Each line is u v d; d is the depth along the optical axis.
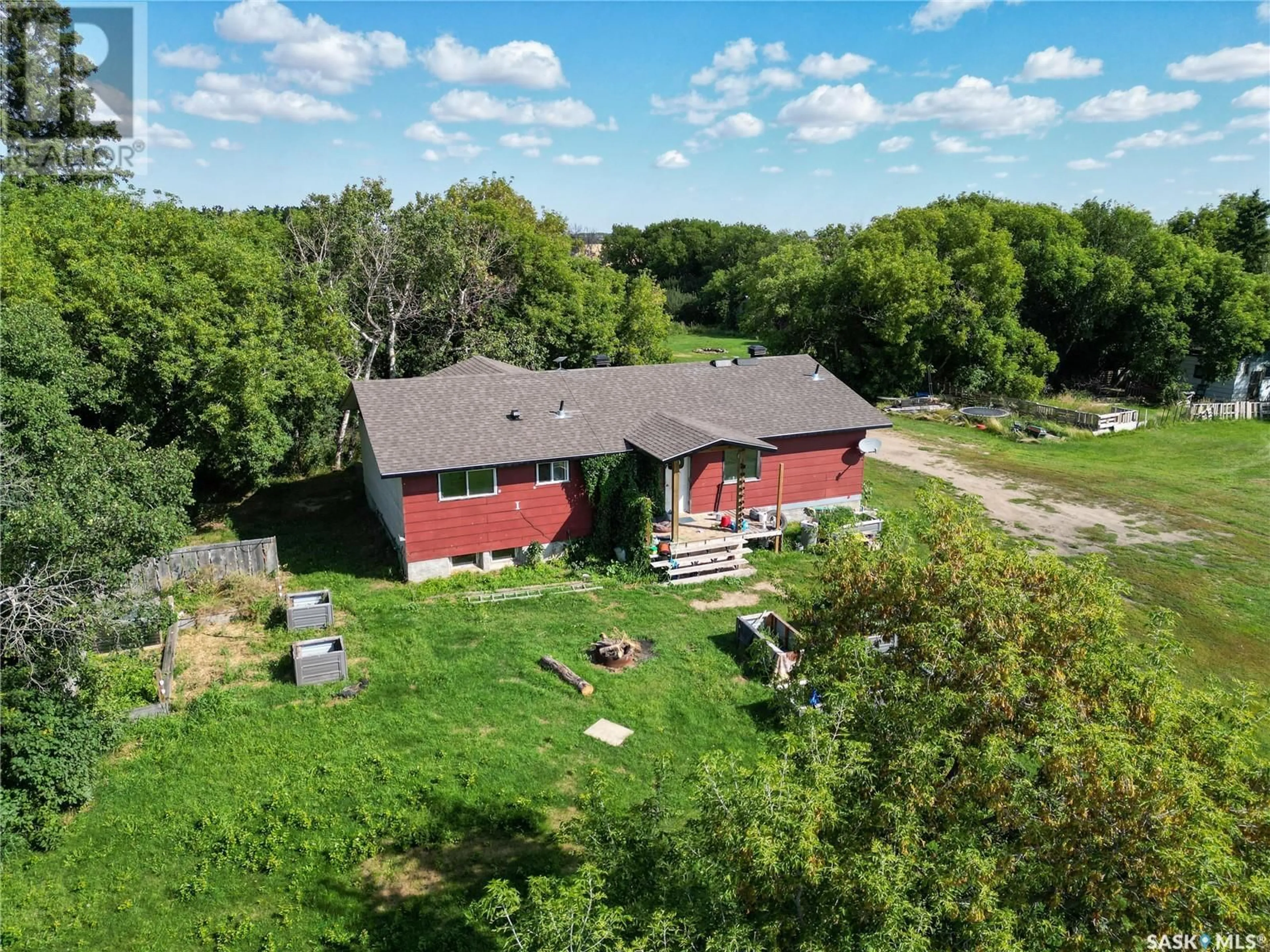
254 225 38.62
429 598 21.77
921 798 7.25
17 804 12.25
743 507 26.58
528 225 46.00
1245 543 28.02
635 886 7.77
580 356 44.28
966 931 6.43
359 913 11.25
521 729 15.55
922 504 10.81
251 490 31.81
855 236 63.62
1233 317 50.72
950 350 51.09
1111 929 6.67
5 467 15.34
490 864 12.20
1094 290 53.47
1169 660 9.12
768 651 17.14
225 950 10.58
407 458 22.05
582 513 24.69
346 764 14.24
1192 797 6.31
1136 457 40.03
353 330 33.81
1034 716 7.97
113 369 24.08
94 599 13.56
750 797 6.75
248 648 18.48
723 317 106.81
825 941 6.49
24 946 10.47
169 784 13.61
